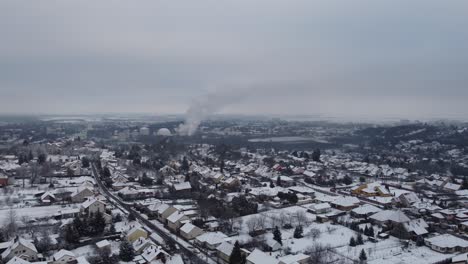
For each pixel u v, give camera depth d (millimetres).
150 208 145000
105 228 125000
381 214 138625
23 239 108062
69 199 159000
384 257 107188
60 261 95938
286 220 136375
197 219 131875
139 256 104125
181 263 98375
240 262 98750
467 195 187125
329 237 123000
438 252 112562
